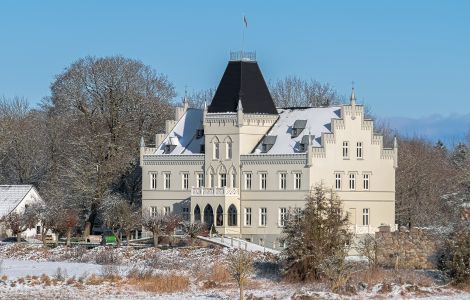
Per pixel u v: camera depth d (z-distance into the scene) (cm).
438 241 13400
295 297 10462
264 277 12138
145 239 17225
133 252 14962
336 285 11056
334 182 18362
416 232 13875
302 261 11831
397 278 11806
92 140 19888
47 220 16888
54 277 11831
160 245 16362
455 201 17100
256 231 18612
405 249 13800
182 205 19462
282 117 19325
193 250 14900
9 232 19350
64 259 14762
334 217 11931
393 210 18900
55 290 10888
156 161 19812
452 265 11588
